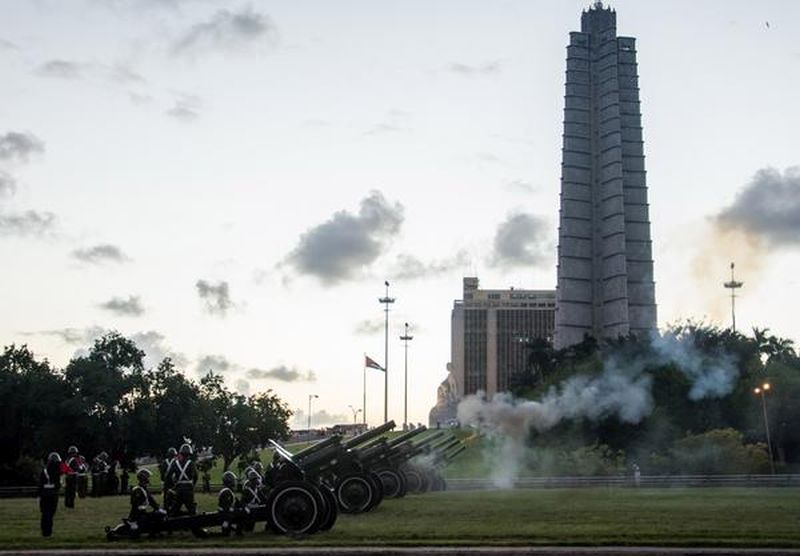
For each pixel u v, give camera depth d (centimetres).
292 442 13588
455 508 3191
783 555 1736
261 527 2408
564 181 19138
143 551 1794
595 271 18900
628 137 19500
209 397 7594
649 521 2531
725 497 4184
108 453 6875
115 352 6919
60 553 1783
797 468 7525
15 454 6744
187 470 2320
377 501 2936
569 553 1730
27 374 6669
